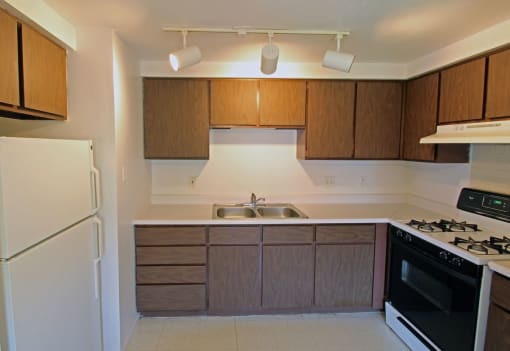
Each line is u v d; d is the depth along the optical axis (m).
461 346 1.89
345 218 2.73
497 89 1.98
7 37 1.44
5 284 1.17
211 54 2.66
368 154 3.04
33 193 1.32
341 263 2.77
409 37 2.25
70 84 2.09
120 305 2.26
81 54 2.08
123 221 2.33
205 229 2.65
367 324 2.70
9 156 1.19
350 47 2.49
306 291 2.77
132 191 2.55
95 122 2.12
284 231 2.71
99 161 2.15
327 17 1.91
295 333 2.56
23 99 1.58
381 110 3.02
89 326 1.83
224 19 1.94
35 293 1.33
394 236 2.66
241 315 2.79
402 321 2.50
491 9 1.78
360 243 2.76
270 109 2.94
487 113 2.05
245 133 3.27
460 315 1.89
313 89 2.96
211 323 2.67
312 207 3.20
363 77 2.98
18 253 1.23
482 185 2.47
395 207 3.22
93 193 1.90
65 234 1.58
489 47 2.05
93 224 1.89
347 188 3.42
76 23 2.01
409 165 3.40
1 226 1.16
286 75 2.93
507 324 1.62
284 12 1.84
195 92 2.89
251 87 2.92
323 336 2.53
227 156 3.28
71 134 2.12
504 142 1.75
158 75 2.85
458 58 2.31
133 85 2.58
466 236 2.20
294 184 3.36
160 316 2.75
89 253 1.84
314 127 2.99
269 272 2.73
